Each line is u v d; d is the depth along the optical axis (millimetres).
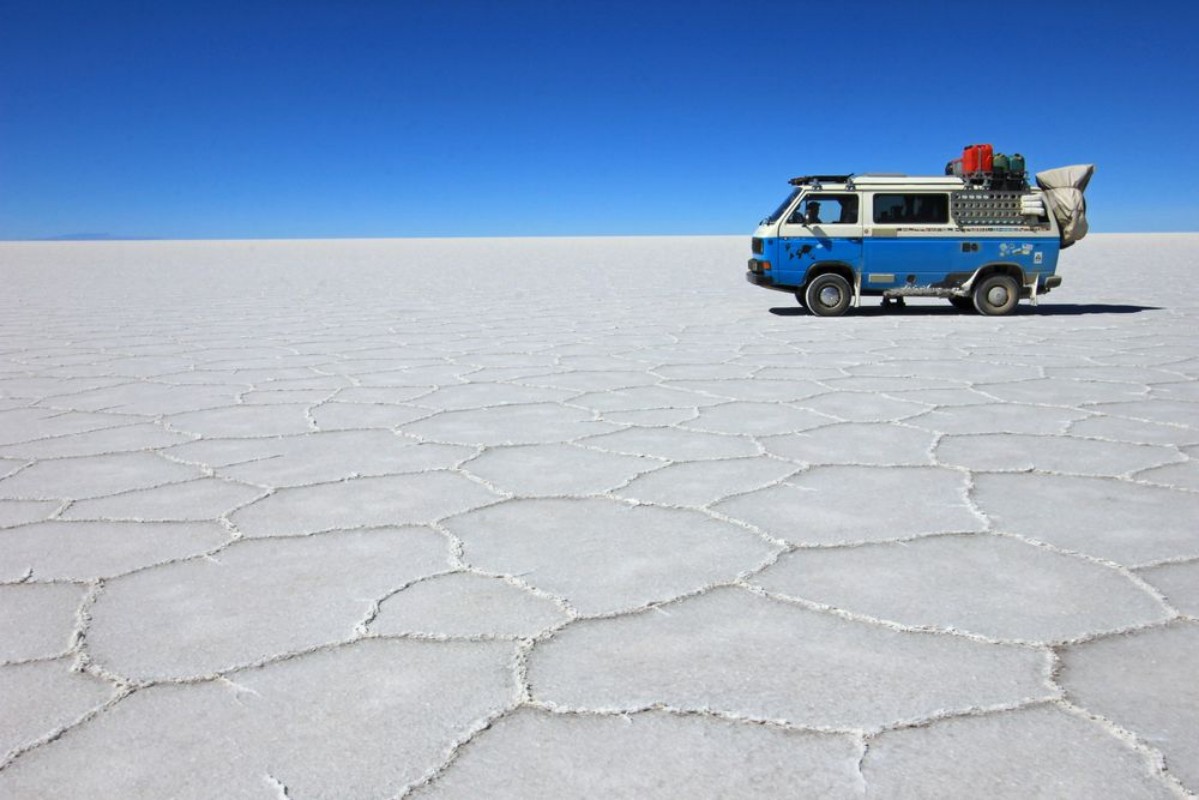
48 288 18578
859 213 11086
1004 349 7875
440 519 3201
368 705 1914
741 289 17391
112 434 4742
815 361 7262
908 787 1597
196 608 2445
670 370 6844
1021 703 1875
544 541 2949
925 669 2033
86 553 2900
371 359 7680
